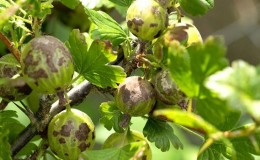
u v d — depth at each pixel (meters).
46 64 0.24
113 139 0.27
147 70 0.27
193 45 0.21
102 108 0.28
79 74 0.26
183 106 0.26
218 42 0.20
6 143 0.25
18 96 0.26
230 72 0.19
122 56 0.29
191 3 0.28
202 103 0.21
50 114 0.27
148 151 0.27
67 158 0.26
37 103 0.28
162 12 0.26
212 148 0.26
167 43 0.26
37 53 0.24
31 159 0.27
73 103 0.28
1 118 0.28
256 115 0.18
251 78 0.19
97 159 0.25
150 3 0.26
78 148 0.26
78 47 0.26
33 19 0.25
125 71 0.27
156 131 0.27
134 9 0.26
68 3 0.28
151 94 0.26
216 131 0.20
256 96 0.18
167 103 0.26
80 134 0.26
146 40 0.26
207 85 0.19
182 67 0.21
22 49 0.25
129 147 0.25
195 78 0.21
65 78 0.24
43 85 0.24
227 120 0.25
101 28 0.28
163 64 0.26
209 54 0.21
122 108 0.26
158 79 0.26
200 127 0.20
